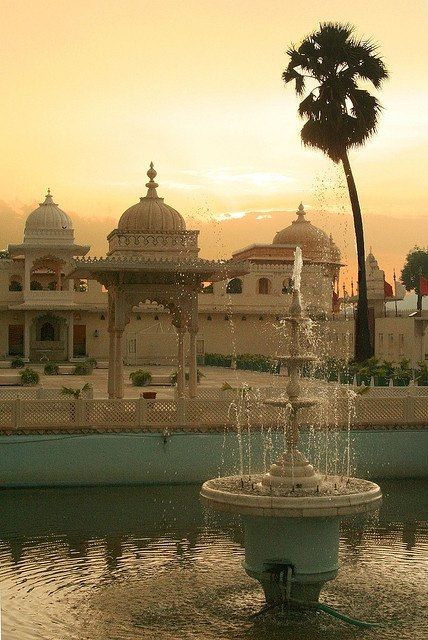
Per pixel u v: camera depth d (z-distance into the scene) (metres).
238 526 17.36
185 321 25.95
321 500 11.70
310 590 12.21
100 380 46.53
